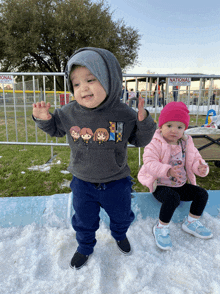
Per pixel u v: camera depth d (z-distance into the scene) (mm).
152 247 1591
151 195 1995
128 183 1401
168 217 1606
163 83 5500
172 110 1722
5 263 1388
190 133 2795
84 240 1406
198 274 1346
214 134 2758
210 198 2041
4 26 14758
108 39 16547
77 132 1298
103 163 1297
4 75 3359
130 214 1483
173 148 1831
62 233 1651
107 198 1336
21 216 1765
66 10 15523
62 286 1248
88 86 1150
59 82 18062
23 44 14820
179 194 1805
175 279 1324
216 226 1783
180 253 1513
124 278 1307
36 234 1643
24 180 2695
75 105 1330
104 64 1163
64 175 2863
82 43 15797
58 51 16156
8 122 7887
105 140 1278
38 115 1298
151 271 1353
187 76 2965
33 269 1344
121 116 1285
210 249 1571
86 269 1367
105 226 1769
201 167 1755
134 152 4086
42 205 1861
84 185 1343
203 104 4754
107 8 16875
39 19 15117
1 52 16078
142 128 1251
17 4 15266
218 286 1255
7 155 3818
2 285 1242
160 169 1662
